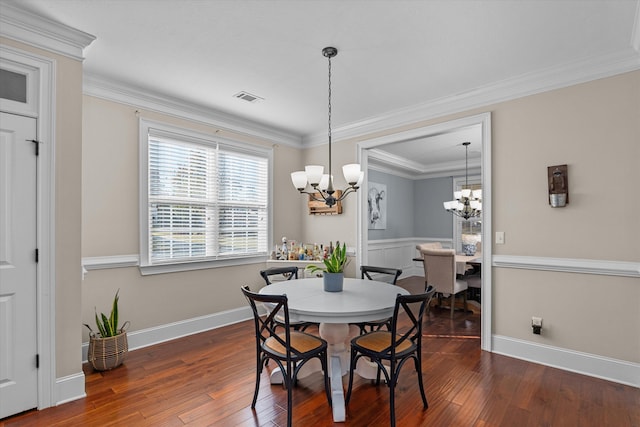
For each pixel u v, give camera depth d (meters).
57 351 2.14
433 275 4.36
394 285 2.76
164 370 2.64
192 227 3.59
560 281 2.71
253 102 3.47
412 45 2.36
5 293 1.96
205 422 1.95
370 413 2.06
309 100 3.42
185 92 3.21
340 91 3.18
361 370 2.47
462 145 5.35
